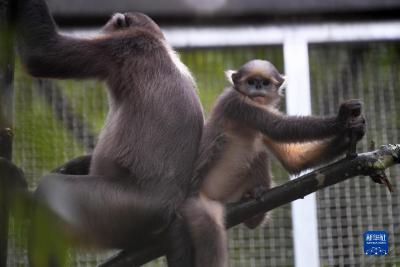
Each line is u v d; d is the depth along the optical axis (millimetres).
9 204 10250
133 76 15453
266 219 17109
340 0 18219
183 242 14539
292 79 18516
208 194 15773
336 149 15734
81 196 14336
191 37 18641
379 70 19188
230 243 19156
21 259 13320
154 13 18109
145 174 14859
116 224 14617
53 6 17875
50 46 15375
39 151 9234
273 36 18688
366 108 19156
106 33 16266
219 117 16750
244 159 16312
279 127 16047
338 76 19219
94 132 18922
